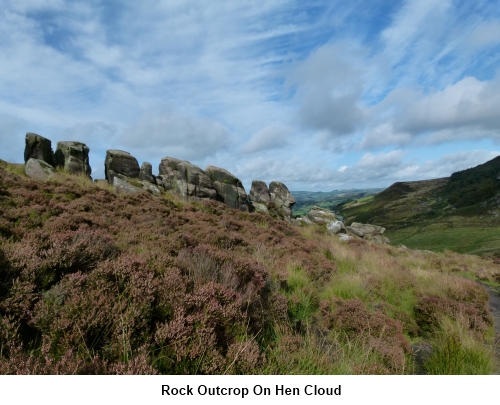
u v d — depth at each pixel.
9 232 6.63
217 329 3.94
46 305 3.46
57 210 10.40
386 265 13.11
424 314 7.65
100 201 14.64
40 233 6.03
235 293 5.03
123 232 9.35
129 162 24.22
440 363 5.20
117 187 20.39
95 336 3.23
